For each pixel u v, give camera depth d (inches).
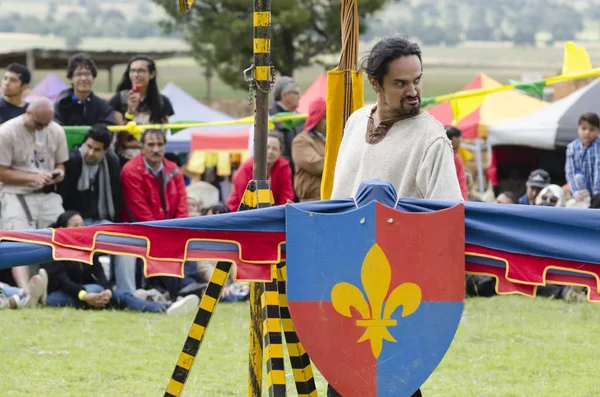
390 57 269.4
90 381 384.2
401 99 270.8
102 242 260.8
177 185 613.6
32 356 423.2
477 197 823.1
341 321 249.4
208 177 1027.9
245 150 1020.5
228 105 1946.4
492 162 1007.6
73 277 562.6
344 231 249.6
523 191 1012.5
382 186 256.1
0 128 563.5
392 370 249.1
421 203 257.4
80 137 612.4
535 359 434.6
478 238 257.6
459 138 651.5
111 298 558.6
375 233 249.6
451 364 423.5
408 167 271.1
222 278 268.4
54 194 581.3
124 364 413.4
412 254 250.5
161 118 668.1
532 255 257.6
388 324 249.6
